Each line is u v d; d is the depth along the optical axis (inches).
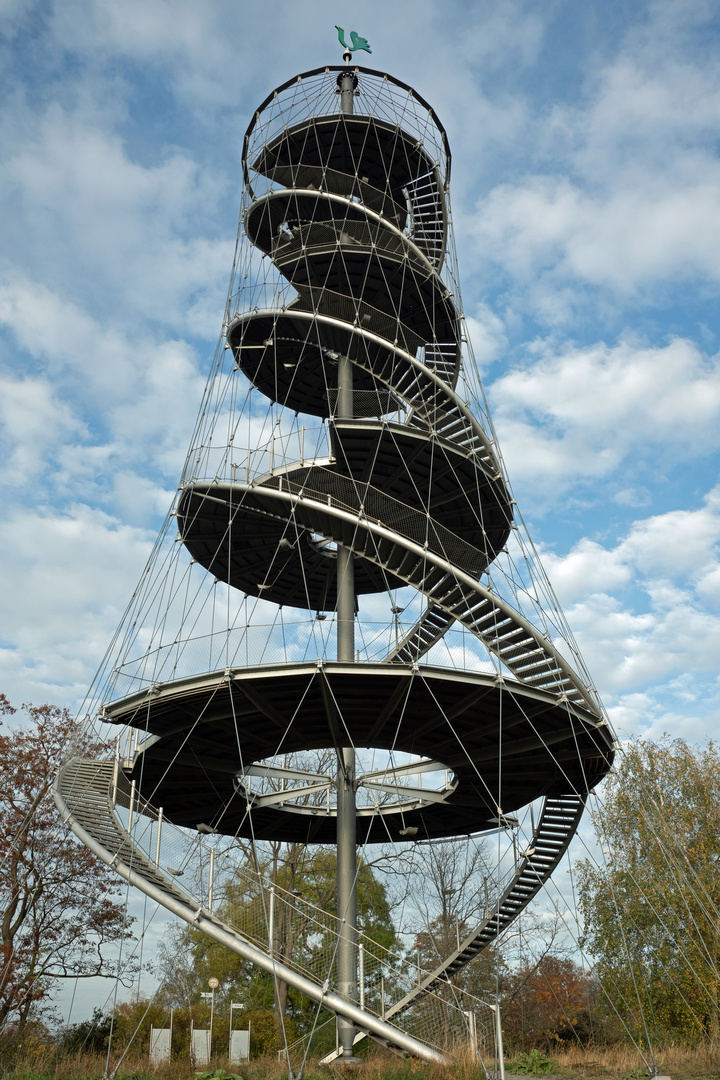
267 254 1219.9
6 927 1187.3
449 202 1262.3
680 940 1190.3
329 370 1246.3
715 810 1289.4
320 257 1147.9
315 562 1162.0
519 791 1039.0
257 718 914.1
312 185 1229.7
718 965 1151.0
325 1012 1314.0
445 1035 722.8
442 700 850.8
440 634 1059.3
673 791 1346.0
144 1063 847.7
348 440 1008.2
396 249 1158.3
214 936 722.2
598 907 1316.4
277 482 938.1
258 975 1437.0
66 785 829.2
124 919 1261.1
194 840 772.0
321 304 1095.0
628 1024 1259.2
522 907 1041.5
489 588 836.6
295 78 1245.1
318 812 1111.0
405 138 1232.2
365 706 883.4
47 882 1236.5
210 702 834.8
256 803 1078.4
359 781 1039.6
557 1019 1497.3
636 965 1243.8
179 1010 1293.1
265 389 1293.1
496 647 864.3
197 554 1130.7
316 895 1443.2
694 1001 1154.0
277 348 1186.6
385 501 908.6
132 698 819.4
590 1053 956.6
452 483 1077.1
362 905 1439.5
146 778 1000.9
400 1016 763.4
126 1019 1261.1
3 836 1241.4
